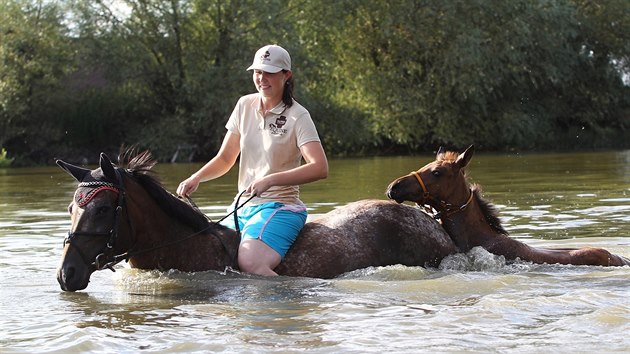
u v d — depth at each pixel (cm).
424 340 544
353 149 4197
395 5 4216
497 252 823
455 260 811
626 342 530
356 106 4178
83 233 712
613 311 596
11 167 3566
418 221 809
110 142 4091
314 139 761
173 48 3978
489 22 4231
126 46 3875
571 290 693
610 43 4650
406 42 4238
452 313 613
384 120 4091
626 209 1310
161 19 3897
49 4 4012
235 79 3788
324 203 1455
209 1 3862
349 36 4375
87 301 686
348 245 774
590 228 1098
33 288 750
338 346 532
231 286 719
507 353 513
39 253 972
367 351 521
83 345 543
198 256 761
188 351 529
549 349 519
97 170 745
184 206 766
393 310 629
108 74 3919
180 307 655
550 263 820
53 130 4003
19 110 3841
